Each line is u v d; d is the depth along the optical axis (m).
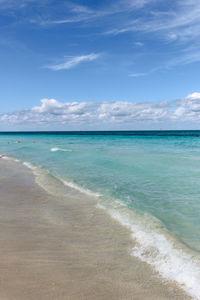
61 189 10.03
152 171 13.51
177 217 6.50
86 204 7.91
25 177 12.83
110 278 3.80
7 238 5.28
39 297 3.26
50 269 4.03
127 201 8.04
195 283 3.59
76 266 4.15
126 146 33.78
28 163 18.42
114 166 15.66
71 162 18.19
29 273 3.89
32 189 10.10
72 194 9.21
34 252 4.63
